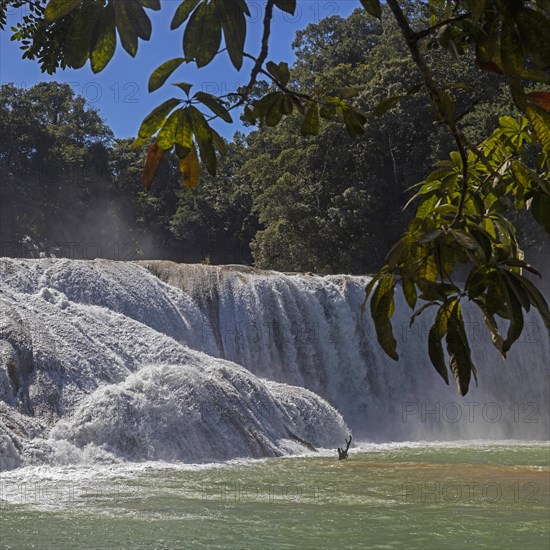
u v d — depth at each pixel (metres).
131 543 13.70
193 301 36.09
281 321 37.22
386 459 26.06
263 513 16.30
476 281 2.54
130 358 28.91
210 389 26.80
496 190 3.11
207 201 84.69
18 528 14.74
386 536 14.40
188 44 2.34
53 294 31.22
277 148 70.81
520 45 2.29
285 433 28.48
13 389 24.61
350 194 57.88
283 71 2.60
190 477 21.36
